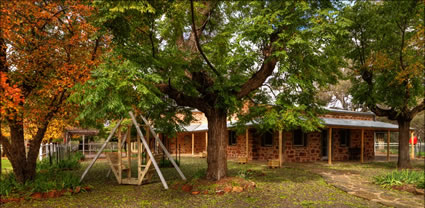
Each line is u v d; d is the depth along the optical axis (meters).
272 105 10.88
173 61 7.84
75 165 15.54
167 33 9.36
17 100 5.81
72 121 10.67
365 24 14.96
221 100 9.28
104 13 7.00
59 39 8.52
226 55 9.88
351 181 11.12
